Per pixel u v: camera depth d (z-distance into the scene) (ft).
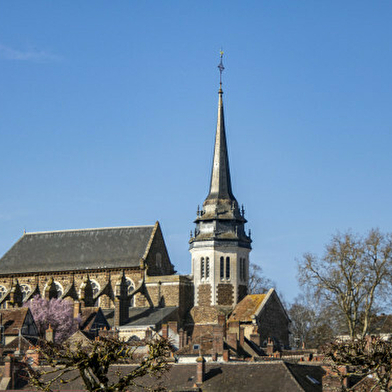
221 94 598.34
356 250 435.12
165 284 565.12
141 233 602.85
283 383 321.32
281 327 544.62
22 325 510.17
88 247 609.42
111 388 234.17
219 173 582.35
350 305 433.89
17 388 357.41
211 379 338.13
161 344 248.52
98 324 538.88
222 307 553.23
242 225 573.74
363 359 249.14
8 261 625.00
